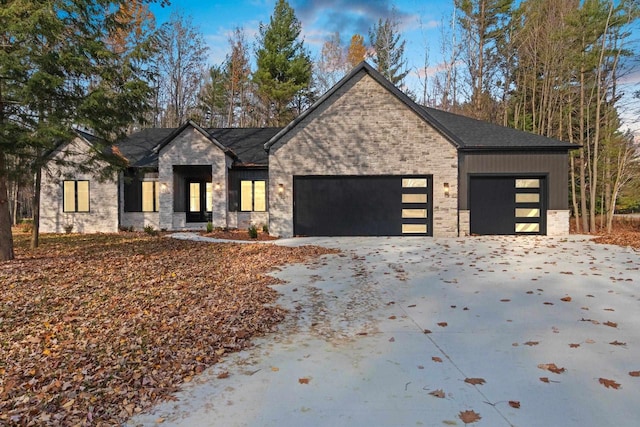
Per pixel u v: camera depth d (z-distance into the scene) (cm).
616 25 1666
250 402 323
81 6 922
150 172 1839
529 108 2542
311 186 1522
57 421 298
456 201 1480
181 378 372
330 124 1503
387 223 1511
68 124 945
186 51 3050
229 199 1839
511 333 480
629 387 340
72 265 915
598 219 2148
